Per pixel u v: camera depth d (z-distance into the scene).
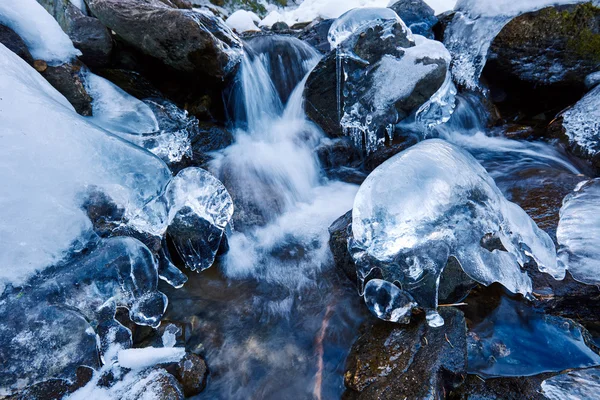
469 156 2.44
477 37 4.67
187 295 2.67
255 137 4.70
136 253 2.21
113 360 2.03
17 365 1.69
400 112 4.26
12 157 1.85
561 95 4.51
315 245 3.19
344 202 3.80
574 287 2.22
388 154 4.20
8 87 2.02
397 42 4.02
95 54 3.94
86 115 3.27
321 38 6.64
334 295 2.68
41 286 1.81
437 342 2.03
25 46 2.95
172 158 3.56
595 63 4.07
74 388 1.84
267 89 5.21
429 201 2.10
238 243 3.16
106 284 2.06
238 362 2.27
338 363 2.22
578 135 3.89
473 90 4.79
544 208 2.88
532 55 4.31
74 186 2.01
